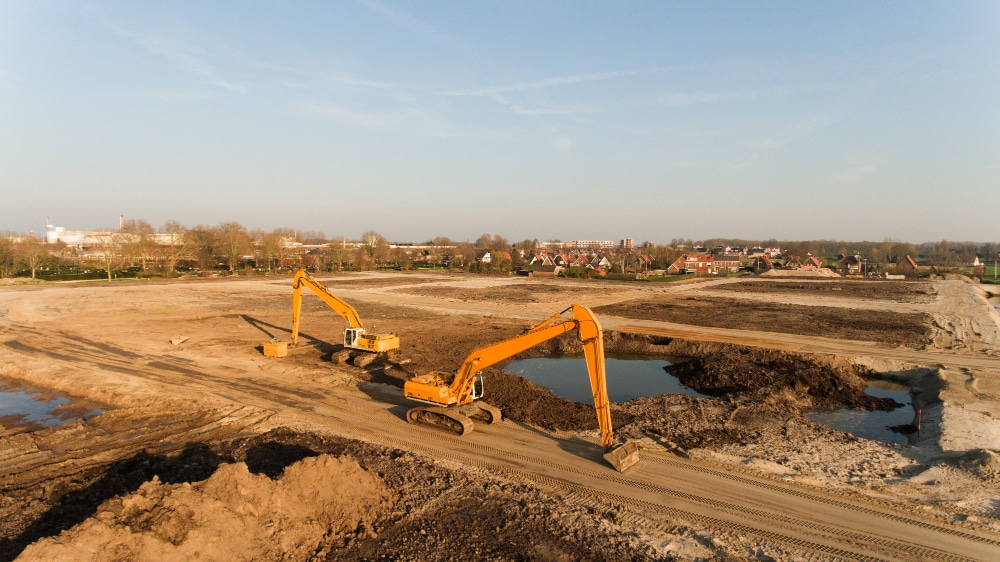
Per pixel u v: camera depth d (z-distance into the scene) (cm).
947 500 1549
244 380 2842
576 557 1295
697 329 4384
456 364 3253
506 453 1914
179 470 1752
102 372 2966
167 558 1135
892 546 1331
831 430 2172
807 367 3064
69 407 2475
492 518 1471
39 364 3114
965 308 5625
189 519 1216
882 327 4478
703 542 1357
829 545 1339
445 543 1349
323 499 1452
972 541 1348
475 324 4656
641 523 1448
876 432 2259
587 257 14388
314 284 3475
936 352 3531
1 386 2795
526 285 8350
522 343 1959
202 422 2228
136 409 2375
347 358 3234
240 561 1204
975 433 2067
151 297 6234
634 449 1808
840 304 6003
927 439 2086
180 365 3144
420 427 2173
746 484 1670
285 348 3359
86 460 1856
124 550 1124
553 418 2275
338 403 2475
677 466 1803
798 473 1750
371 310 5475
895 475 1739
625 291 7469
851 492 1611
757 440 2055
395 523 1443
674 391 2902
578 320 1809
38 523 1451
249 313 5138
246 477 1384
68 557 1072
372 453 1906
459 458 1873
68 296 6219
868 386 3023
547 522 1451
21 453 1920
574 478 1719
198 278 8912
